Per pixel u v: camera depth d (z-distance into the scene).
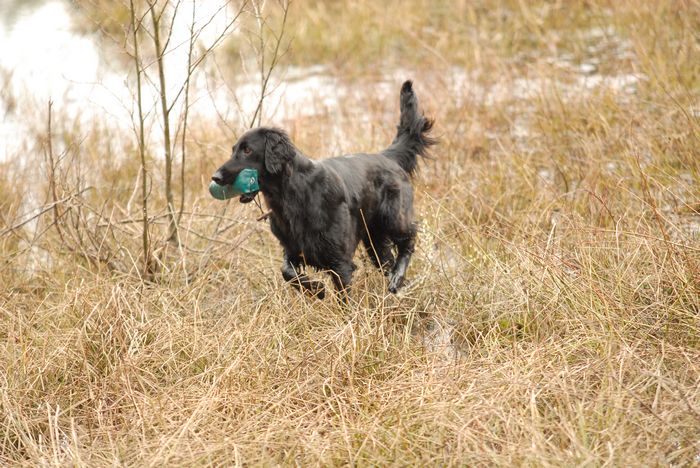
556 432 5.64
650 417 5.59
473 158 12.01
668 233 8.16
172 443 5.80
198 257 9.34
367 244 8.70
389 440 5.69
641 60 13.85
